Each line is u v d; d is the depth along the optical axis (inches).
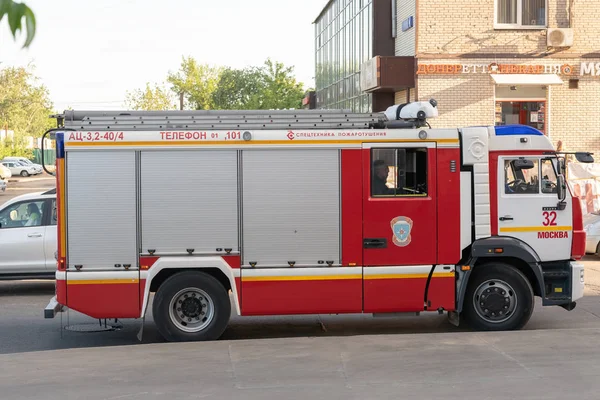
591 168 792.3
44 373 311.4
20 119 2901.1
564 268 402.6
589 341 354.6
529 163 392.8
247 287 379.6
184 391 280.4
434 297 388.5
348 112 397.1
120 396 275.0
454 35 863.1
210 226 378.6
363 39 1053.8
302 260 382.6
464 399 263.1
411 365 312.0
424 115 396.8
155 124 382.0
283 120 389.4
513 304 395.5
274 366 315.0
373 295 385.4
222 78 2655.0
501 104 880.3
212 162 378.3
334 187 383.6
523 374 295.3
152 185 376.2
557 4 870.4
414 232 386.9
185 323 380.5
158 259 375.9
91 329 426.3
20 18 124.1
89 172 374.0
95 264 374.9
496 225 392.2
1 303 514.9
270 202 380.8
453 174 388.5
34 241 530.3
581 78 880.9
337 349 343.9
